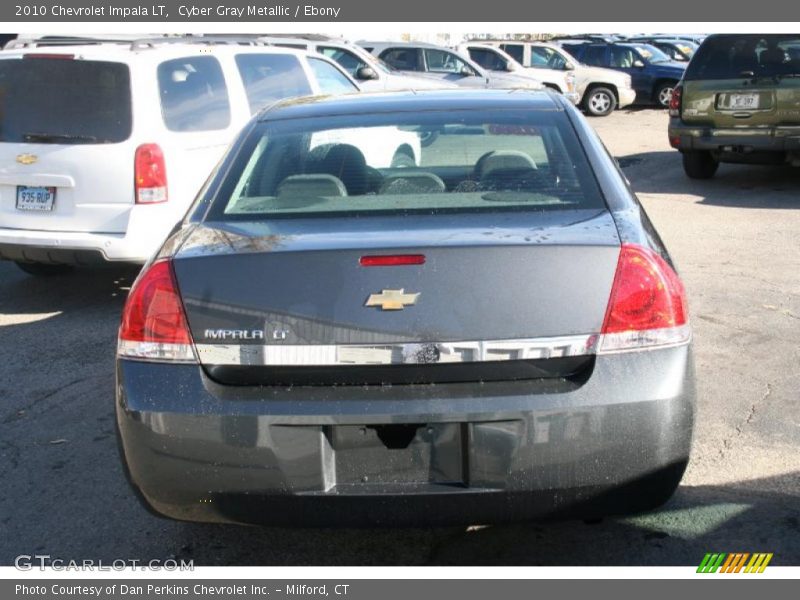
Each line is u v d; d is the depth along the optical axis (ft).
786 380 15.78
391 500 9.04
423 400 8.89
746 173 40.91
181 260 9.48
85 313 21.71
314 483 9.05
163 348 9.32
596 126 63.00
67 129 20.61
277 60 26.48
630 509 9.41
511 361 9.02
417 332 8.95
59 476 13.25
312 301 9.06
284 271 9.16
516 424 8.87
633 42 80.89
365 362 8.98
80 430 14.87
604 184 10.78
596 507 9.25
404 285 9.00
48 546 11.39
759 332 18.38
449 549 11.02
